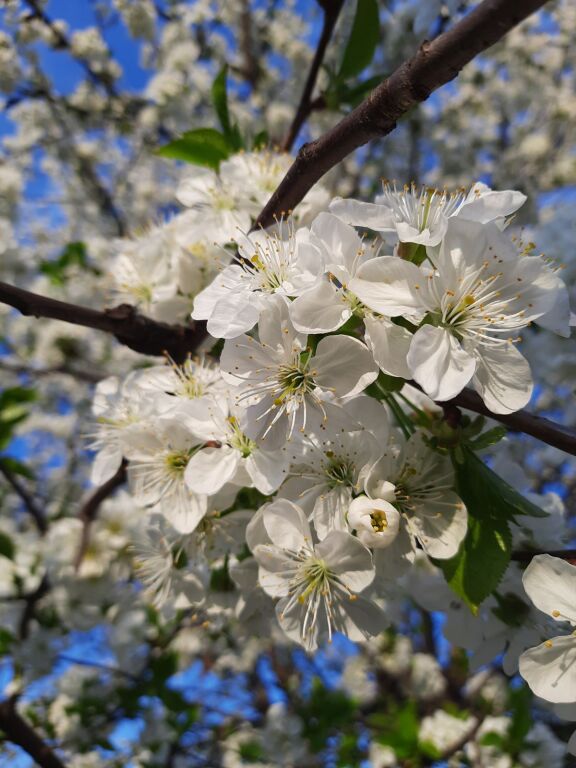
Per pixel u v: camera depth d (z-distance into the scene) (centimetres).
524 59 49
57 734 27
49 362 33
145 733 29
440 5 18
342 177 49
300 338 10
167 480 13
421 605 14
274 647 40
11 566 25
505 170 50
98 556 22
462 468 11
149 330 15
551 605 10
